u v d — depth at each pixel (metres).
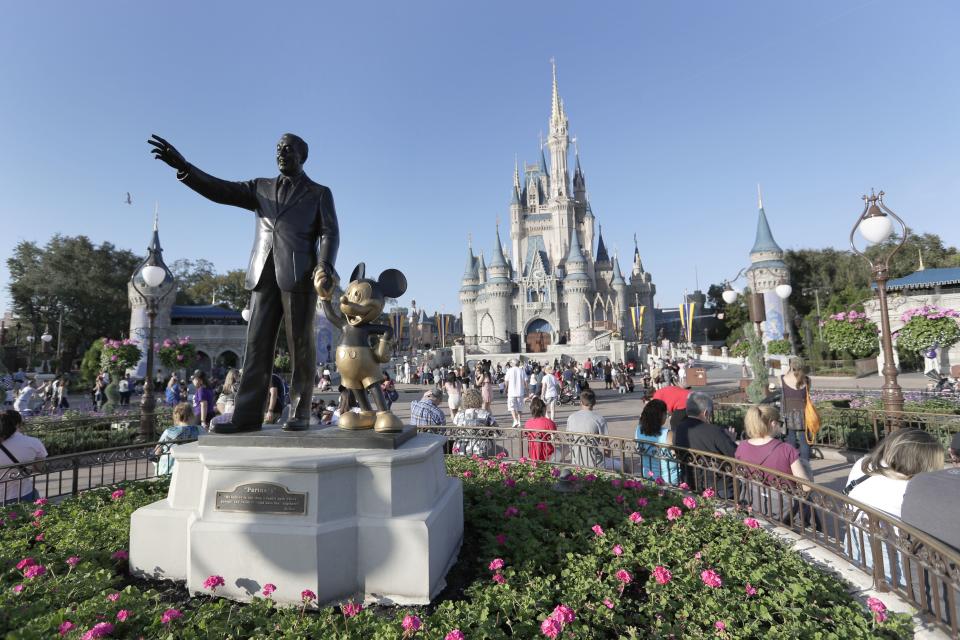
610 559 3.76
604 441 6.76
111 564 3.73
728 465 5.17
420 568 3.27
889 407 8.81
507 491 5.28
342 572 3.30
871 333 16.47
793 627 2.78
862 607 3.14
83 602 2.97
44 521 4.46
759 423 5.16
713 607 3.01
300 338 4.29
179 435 6.61
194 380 10.82
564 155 104.69
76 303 52.72
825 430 10.21
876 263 8.96
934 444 3.53
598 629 2.92
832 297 55.66
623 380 27.28
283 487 3.34
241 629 2.84
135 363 19.53
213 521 3.38
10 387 22.28
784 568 3.59
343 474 3.44
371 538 3.36
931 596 2.88
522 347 89.25
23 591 3.10
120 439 12.12
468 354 58.44
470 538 4.27
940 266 54.97
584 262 90.75
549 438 7.22
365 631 2.83
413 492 3.52
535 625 2.87
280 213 4.28
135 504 4.86
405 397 29.88
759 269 51.78
